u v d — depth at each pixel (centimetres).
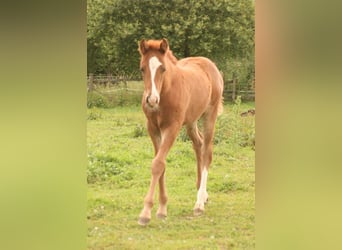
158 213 542
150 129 545
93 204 560
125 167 643
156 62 494
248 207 574
